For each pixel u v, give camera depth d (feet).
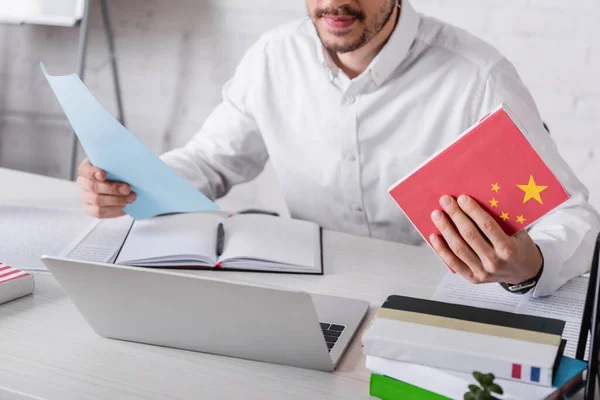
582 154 7.91
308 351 2.97
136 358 3.11
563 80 7.82
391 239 5.45
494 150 3.03
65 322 3.42
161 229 4.38
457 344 2.65
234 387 2.90
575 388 2.72
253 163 5.92
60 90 3.80
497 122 2.99
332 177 5.37
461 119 4.96
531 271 3.50
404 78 5.00
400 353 2.70
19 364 3.03
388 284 3.92
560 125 7.95
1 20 9.21
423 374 2.69
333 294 3.79
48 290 3.74
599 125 7.77
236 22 8.95
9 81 10.30
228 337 3.05
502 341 2.67
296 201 5.67
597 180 7.90
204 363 3.08
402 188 3.28
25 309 3.53
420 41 4.99
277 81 5.43
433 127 5.02
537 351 2.60
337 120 5.20
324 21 4.66
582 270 3.85
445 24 5.13
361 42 4.70
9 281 3.59
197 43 9.20
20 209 4.72
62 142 10.27
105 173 4.33
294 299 2.76
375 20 4.66
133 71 9.62
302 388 2.90
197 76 9.31
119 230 4.46
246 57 5.66
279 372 3.02
